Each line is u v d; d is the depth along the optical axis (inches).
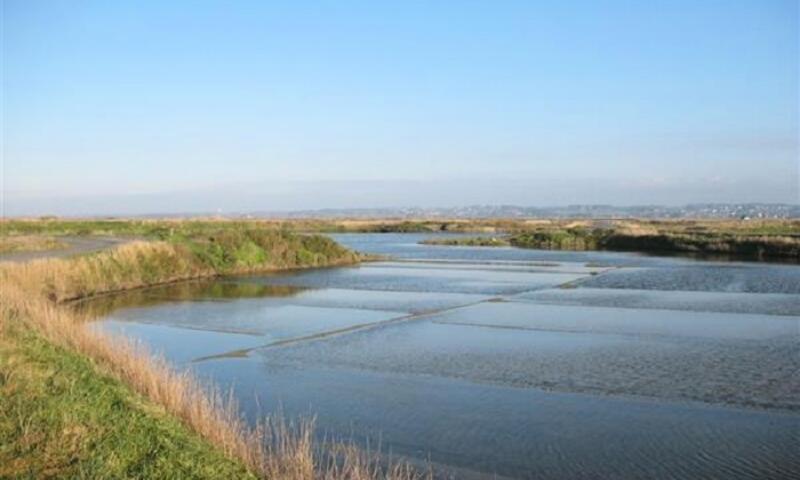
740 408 716.0
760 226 5305.1
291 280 2176.4
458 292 1804.9
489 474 548.7
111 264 1926.7
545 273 2332.7
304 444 537.3
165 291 1872.5
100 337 813.9
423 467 561.3
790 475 544.1
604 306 1499.8
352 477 501.4
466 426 663.8
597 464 567.8
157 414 545.3
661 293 1729.8
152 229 3826.3
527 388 799.1
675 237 3597.4
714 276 2153.1
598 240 3956.7
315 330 1218.0
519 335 1147.9
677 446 607.2
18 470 412.8
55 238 2751.0
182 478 429.7
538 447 605.6
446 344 1075.3
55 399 538.3
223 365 940.6
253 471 477.4
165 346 1079.0
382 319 1341.0
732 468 557.9
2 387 559.2
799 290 1777.8
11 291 1146.7
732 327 1207.6
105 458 443.2
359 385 820.0
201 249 2370.8
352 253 2938.0
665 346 1039.0
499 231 6274.6
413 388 804.6
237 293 1820.9
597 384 814.5
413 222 7711.6
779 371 872.3
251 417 690.8
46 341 760.3
